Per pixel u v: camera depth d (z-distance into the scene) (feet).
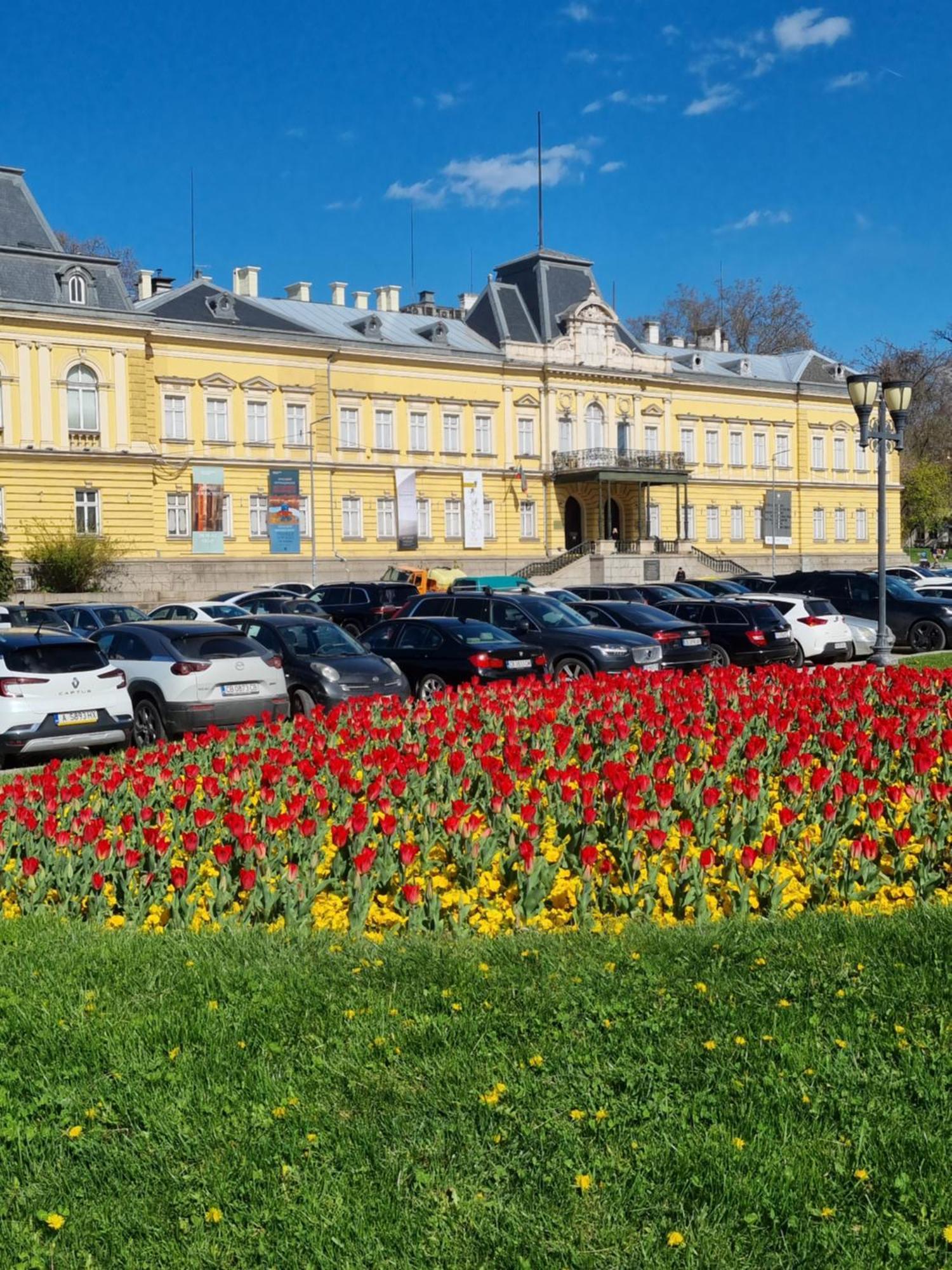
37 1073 20.25
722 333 308.19
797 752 36.86
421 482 228.84
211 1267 15.37
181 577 193.77
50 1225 16.17
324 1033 21.25
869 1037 20.10
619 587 129.49
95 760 43.91
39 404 180.34
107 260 187.62
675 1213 16.02
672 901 27.45
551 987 22.66
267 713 53.21
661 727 43.93
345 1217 16.07
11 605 98.63
